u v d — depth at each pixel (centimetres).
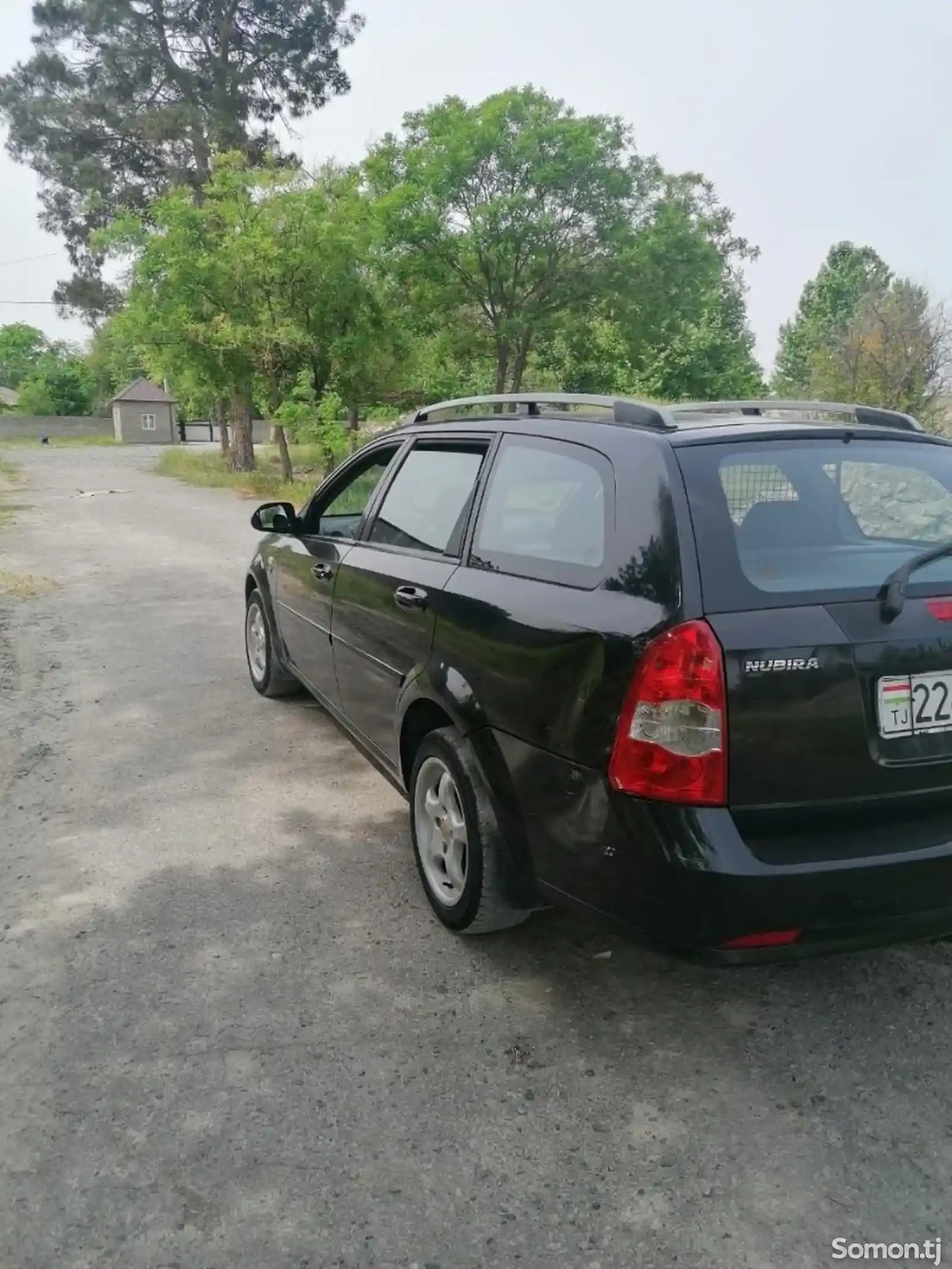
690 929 255
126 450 5203
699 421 321
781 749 256
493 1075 283
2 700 644
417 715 381
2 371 11044
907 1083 279
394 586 398
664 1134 260
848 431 324
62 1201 238
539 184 2353
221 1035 300
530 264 2486
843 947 265
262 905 379
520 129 2366
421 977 332
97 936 356
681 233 2514
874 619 266
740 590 263
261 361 2289
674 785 254
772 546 281
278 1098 273
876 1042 298
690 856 251
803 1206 237
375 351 2342
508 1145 256
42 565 1198
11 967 337
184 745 559
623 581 278
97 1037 299
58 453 4628
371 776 514
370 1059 290
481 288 2544
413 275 2450
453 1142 257
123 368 7244
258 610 639
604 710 269
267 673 629
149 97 3628
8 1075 283
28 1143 257
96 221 3656
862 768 263
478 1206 237
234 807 474
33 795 487
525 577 321
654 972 336
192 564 1213
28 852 424
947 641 270
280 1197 240
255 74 3653
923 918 268
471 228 2422
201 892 389
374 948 349
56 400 8244
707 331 3272
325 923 366
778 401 365
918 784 269
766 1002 319
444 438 419
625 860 265
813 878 252
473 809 332
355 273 2281
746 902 250
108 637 820
